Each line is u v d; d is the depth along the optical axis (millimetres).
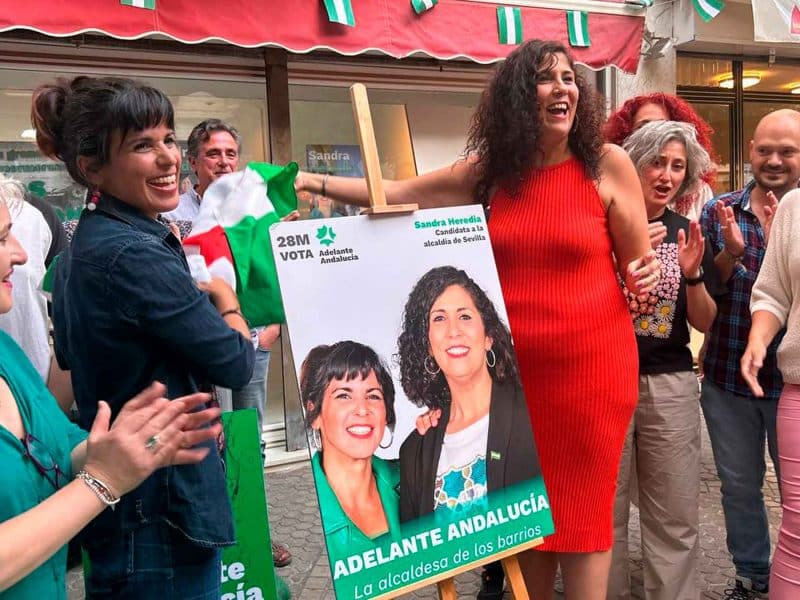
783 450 2121
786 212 2174
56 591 1178
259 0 3645
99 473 1043
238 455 2145
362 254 1677
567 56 1919
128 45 3934
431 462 1669
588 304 1934
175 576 1418
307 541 3373
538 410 1979
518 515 1759
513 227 1973
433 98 5035
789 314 2166
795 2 5043
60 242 2684
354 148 4859
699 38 5582
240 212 1773
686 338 2416
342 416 1591
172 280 1364
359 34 3904
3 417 1135
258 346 2582
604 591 2045
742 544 2730
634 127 2840
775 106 6457
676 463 2383
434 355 1719
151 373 1419
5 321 2316
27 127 3979
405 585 1602
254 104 4504
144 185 1422
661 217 2529
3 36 3658
